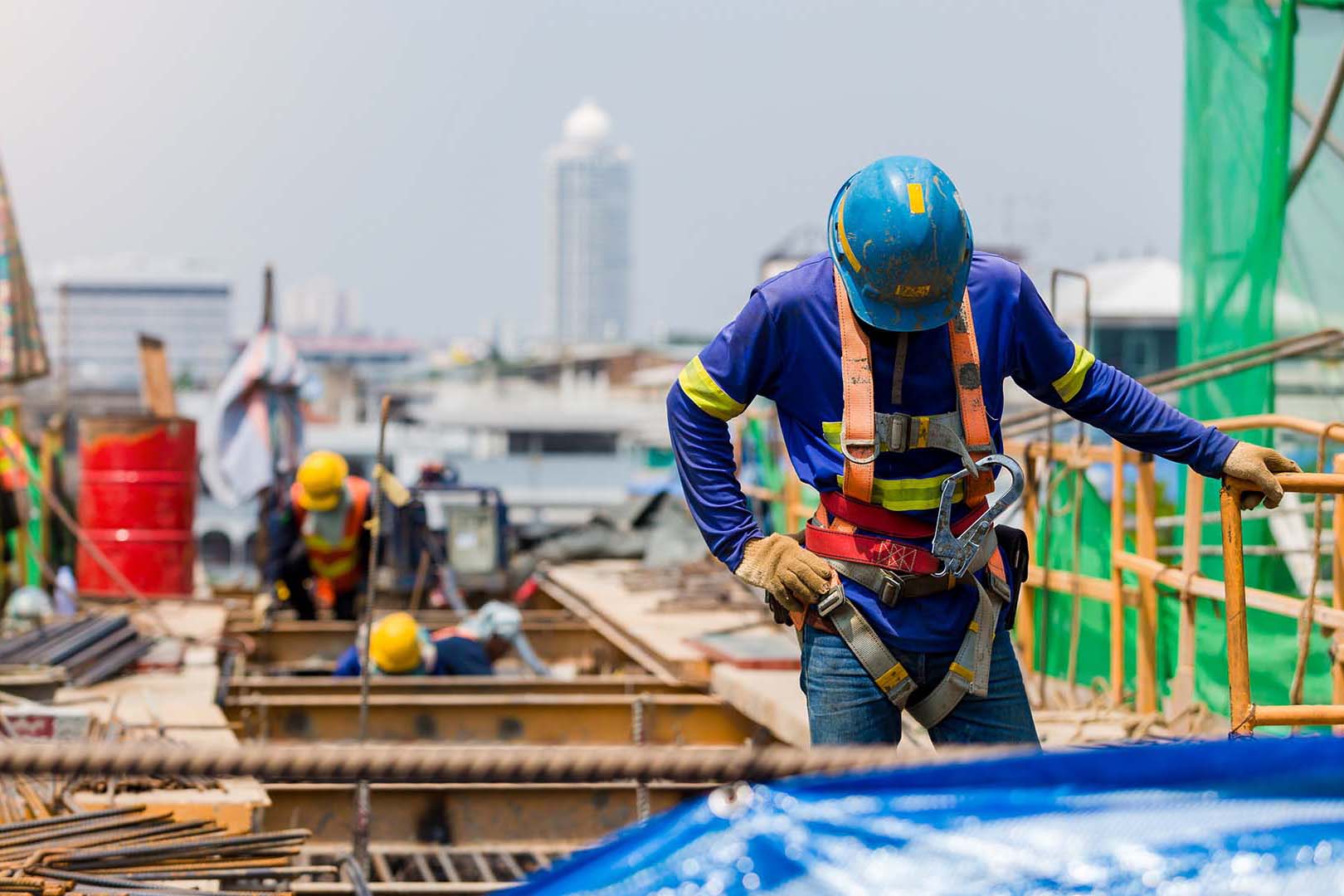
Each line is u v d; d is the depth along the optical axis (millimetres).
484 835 14430
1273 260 15969
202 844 10672
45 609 22516
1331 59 15836
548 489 135250
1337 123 15797
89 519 26016
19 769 5156
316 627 24953
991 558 8102
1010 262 8078
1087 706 15141
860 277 7641
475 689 18953
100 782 12430
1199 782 3492
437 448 143875
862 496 7844
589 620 25359
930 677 7977
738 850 3469
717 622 21672
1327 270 16062
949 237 7516
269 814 14023
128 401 108812
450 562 29250
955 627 7957
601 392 169500
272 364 30766
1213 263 16719
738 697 16750
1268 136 16016
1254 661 13438
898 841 3416
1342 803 3418
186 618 23953
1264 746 3551
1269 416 11797
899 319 7652
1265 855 3268
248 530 116438
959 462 7945
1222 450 8117
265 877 10383
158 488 26094
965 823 3441
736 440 31750
